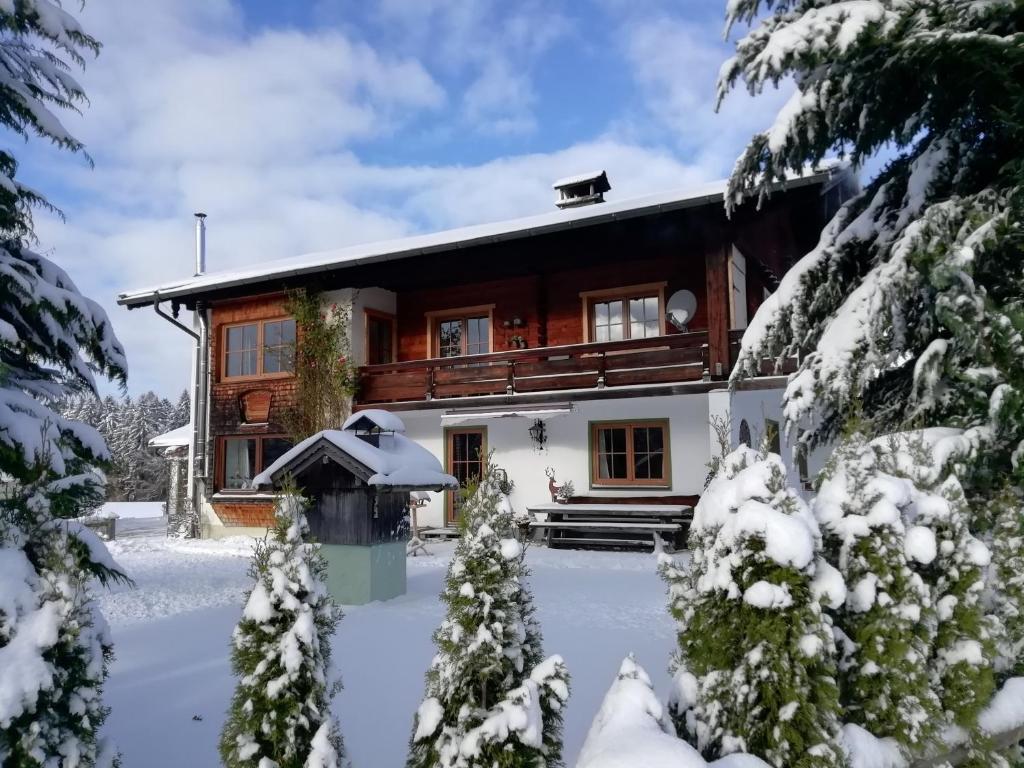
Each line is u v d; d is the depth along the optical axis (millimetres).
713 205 11195
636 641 5980
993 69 4965
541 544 12859
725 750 2555
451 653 2752
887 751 2791
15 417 5547
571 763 3561
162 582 10070
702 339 11805
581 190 17344
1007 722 3402
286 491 3076
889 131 6391
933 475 3727
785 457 13062
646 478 13156
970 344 4961
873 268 6035
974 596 3391
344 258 14023
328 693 2873
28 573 2848
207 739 4199
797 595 2566
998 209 5156
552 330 14711
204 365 16547
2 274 6215
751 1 6094
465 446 14797
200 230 20000
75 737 2699
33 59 6934
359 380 14773
